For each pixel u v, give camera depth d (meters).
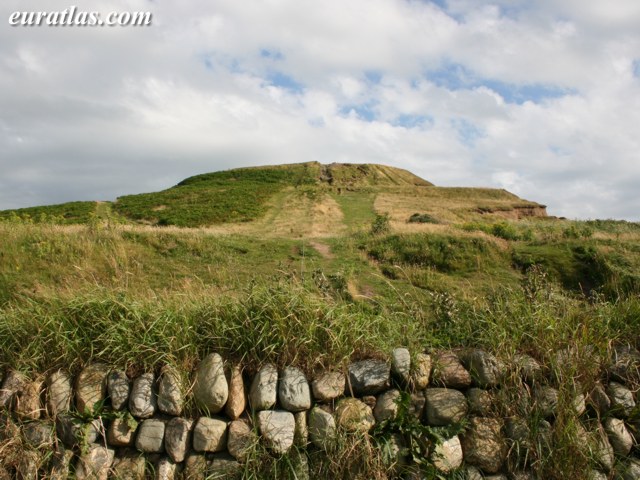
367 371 4.64
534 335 5.16
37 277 11.04
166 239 14.17
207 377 4.47
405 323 5.52
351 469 4.27
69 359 4.74
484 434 4.53
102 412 4.42
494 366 4.76
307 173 77.88
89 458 4.31
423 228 18.78
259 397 4.43
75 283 10.45
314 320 4.86
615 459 4.50
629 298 5.98
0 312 5.28
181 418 4.43
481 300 7.01
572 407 4.48
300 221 37.25
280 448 4.26
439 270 13.10
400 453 4.39
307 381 4.57
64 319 4.94
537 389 4.68
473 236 14.62
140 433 4.42
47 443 4.37
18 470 4.32
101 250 12.73
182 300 5.50
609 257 12.55
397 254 14.06
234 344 4.77
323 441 4.31
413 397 4.62
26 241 12.55
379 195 56.72
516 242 15.23
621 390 4.79
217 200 49.56
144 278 11.57
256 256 13.77
